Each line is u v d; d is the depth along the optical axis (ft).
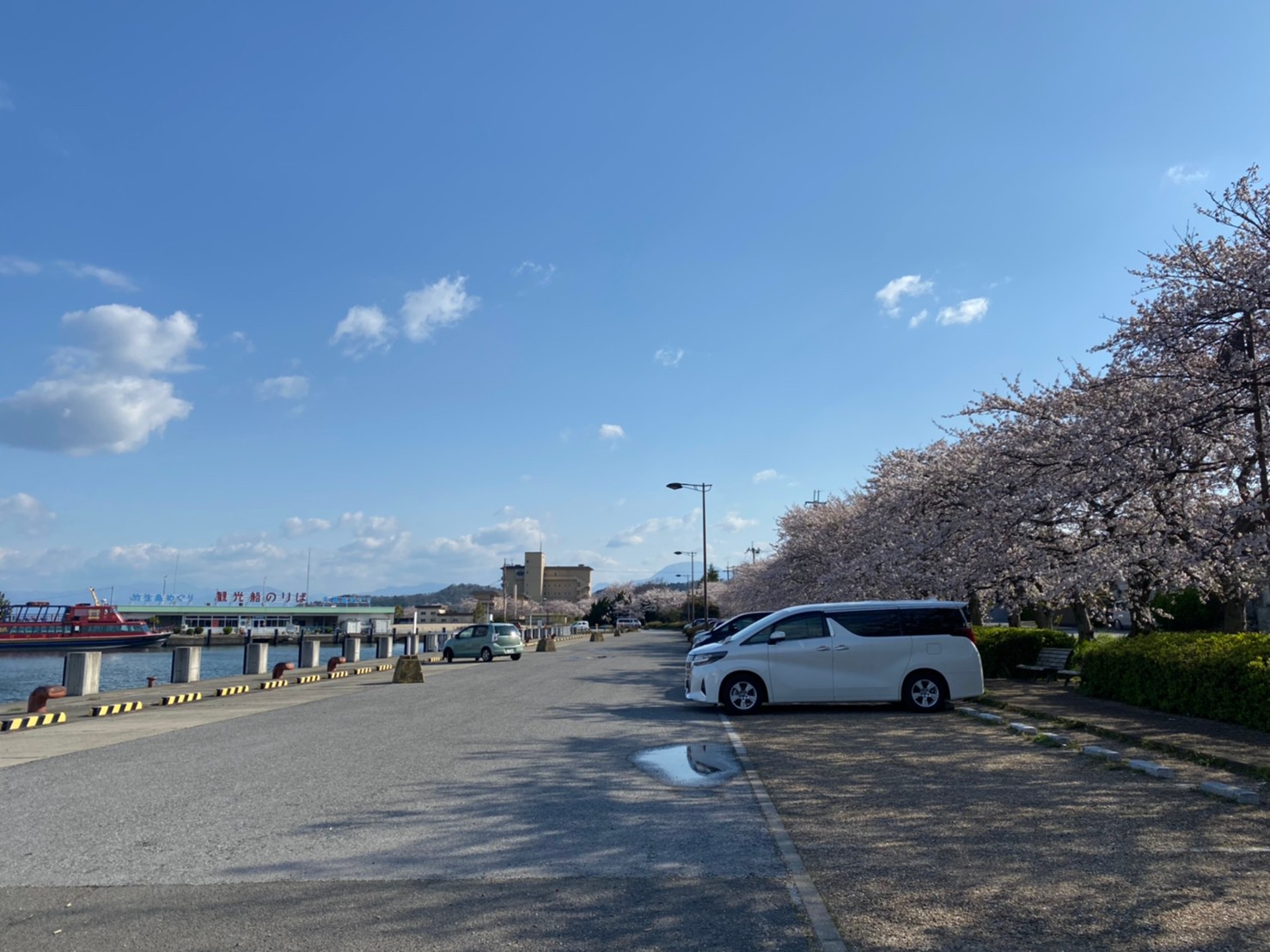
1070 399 51.67
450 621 432.66
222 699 66.90
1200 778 28.50
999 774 30.19
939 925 16.25
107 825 24.80
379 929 16.48
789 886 18.78
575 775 31.37
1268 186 39.34
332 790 29.12
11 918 17.26
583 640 233.55
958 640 49.06
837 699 48.75
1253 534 37.76
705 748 37.09
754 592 174.09
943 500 69.82
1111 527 47.57
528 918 16.98
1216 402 40.52
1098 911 16.79
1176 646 43.78
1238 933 15.49
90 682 68.33
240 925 16.79
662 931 16.21
